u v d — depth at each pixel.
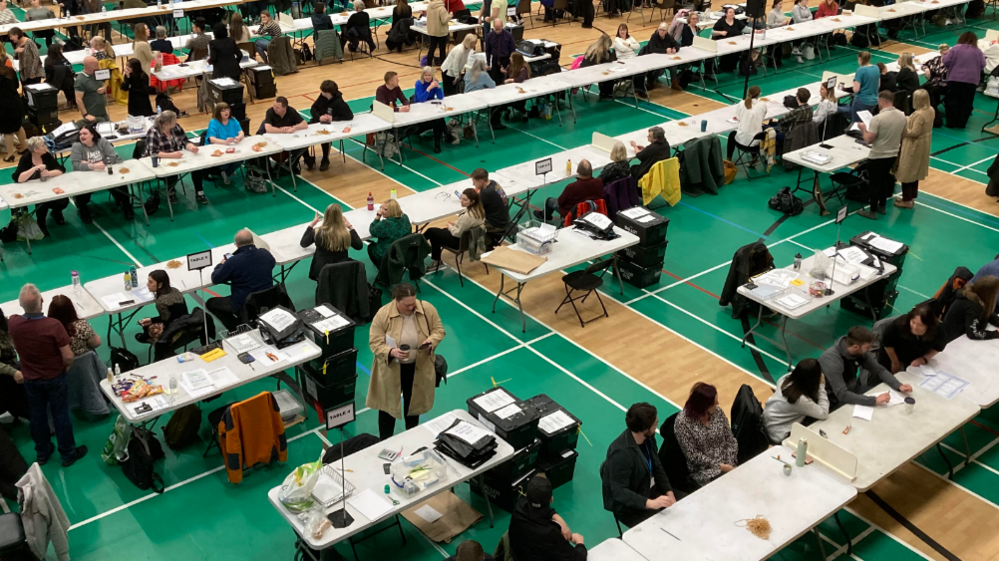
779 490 6.41
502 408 7.25
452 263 11.79
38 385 7.54
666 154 12.91
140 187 12.66
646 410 6.23
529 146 15.65
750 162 14.77
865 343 7.54
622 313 10.63
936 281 11.34
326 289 9.55
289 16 20.28
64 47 19.25
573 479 7.85
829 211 13.34
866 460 6.74
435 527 7.20
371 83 18.86
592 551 5.84
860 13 21.20
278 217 12.87
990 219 13.12
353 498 6.36
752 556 5.79
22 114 14.37
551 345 9.95
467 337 10.06
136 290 9.32
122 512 7.39
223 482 7.77
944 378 7.90
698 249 12.16
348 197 13.53
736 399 7.49
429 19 19.25
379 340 7.44
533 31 23.23
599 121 16.89
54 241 12.07
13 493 7.41
